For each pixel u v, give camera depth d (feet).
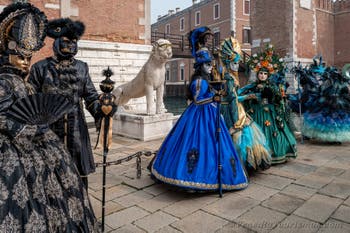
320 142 20.76
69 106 6.08
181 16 151.02
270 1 76.69
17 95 5.58
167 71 162.20
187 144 11.17
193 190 10.60
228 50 12.87
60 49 7.50
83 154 7.75
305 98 20.90
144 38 38.22
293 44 71.87
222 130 11.64
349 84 19.93
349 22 85.66
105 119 8.16
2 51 5.88
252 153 12.43
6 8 5.75
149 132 21.77
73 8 33.19
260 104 14.98
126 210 10.05
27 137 5.42
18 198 4.98
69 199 5.90
